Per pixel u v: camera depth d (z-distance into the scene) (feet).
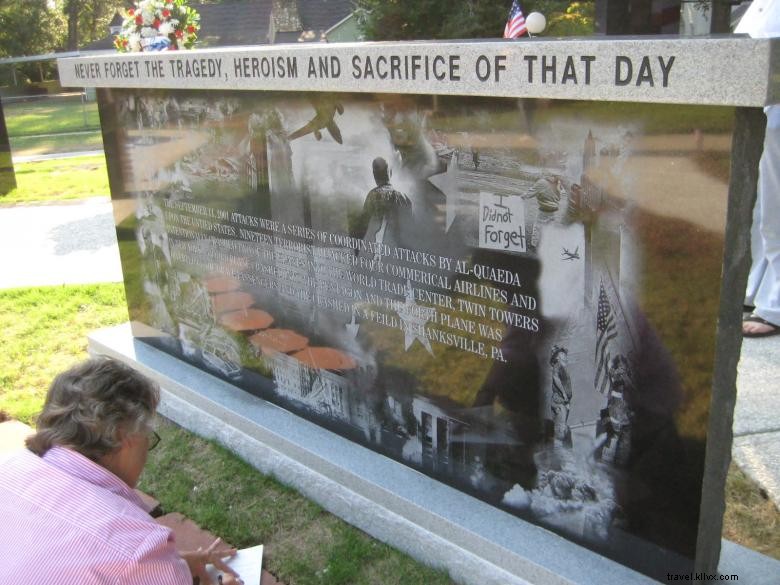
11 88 130.93
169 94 13.98
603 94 7.38
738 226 7.43
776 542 10.12
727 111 7.06
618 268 8.23
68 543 5.83
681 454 8.18
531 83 7.94
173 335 15.80
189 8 15.89
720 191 7.29
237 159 12.91
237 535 11.26
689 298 7.76
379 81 9.40
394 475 11.15
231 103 12.68
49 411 6.59
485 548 9.62
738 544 9.70
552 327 9.03
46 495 6.11
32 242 29.71
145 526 6.16
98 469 6.36
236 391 14.23
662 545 8.56
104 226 31.78
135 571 5.85
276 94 11.76
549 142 8.50
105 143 16.05
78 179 45.06
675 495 8.32
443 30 38.27
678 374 8.02
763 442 12.38
